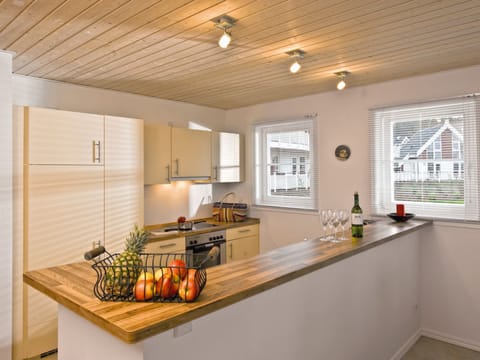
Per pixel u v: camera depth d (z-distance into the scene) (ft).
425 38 7.86
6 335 8.57
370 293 8.35
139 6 6.25
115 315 3.99
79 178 9.98
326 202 13.00
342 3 6.22
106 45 8.14
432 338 10.86
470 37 7.82
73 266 6.27
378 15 6.70
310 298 6.47
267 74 10.63
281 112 14.32
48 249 9.37
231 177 15.07
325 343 6.86
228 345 4.95
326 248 7.37
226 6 6.28
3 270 8.51
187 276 4.41
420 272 11.10
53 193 9.47
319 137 13.16
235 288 4.88
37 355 9.24
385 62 9.54
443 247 10.61
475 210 10.02
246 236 14.62
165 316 3.95
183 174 13.23
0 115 8.39
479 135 9.80
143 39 7.79
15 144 8.86
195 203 15.15
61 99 11.26
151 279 4.43
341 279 7.32
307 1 6.13
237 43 8.06
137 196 11.39
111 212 10.71
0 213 8.43
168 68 9.95
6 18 6.71
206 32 7.42
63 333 5.28
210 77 10.89
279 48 8.41
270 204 14.94
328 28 7.28
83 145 10.07
